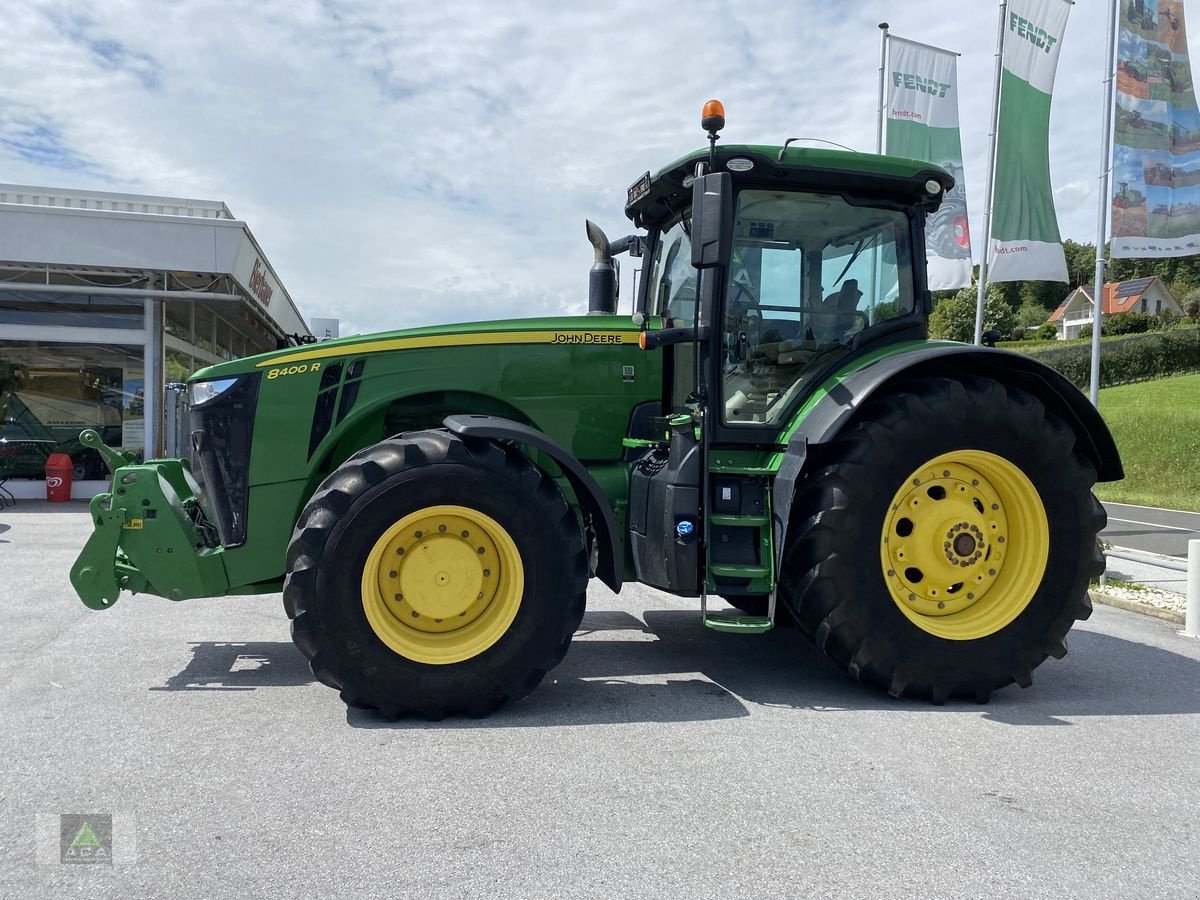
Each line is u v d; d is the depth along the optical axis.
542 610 3.64
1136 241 8.82
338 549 3.47
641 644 4.99
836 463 3.89
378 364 4.20
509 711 3.72
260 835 2.53
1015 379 4.27
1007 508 4.15
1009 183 9.41
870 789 2.94
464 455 3.61
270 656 4.53
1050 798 2.90
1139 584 6.98
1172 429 21.94
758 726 3.58
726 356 4.14
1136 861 2.48
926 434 3.91
